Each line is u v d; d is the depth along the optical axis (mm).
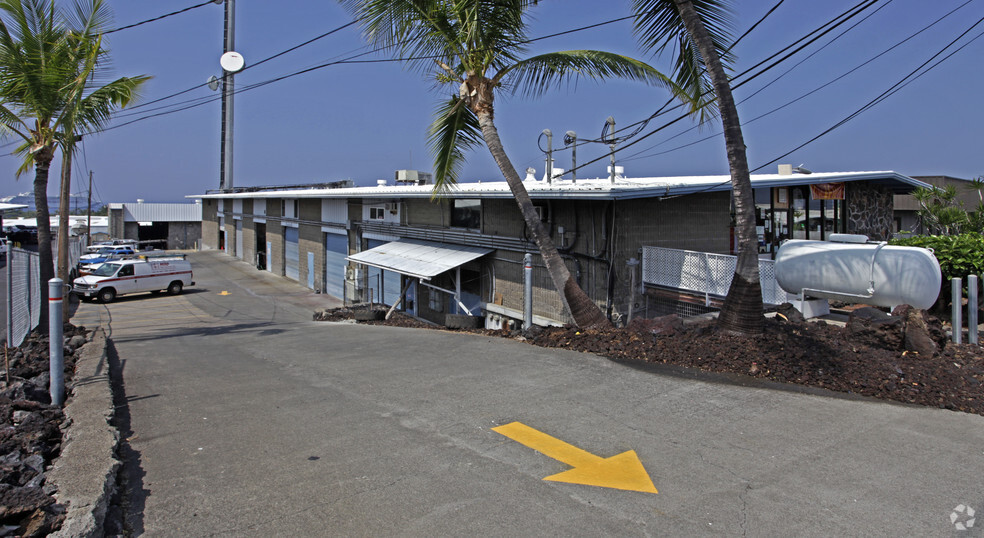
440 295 19266
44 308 10289
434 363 7617
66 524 3320
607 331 8516
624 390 6121
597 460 4445
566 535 3410
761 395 5859
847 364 6352
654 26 8742
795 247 9672
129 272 27469
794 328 7555
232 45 33844
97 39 10617
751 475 4168
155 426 5273
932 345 6527
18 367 7574
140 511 3707
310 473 4246
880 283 8383
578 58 9289
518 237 15242
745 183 7387
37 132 10250
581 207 13344
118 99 11461
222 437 4977
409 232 20656
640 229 12883
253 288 31250
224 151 48625
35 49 9508
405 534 3430
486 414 5488
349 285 25625
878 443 4680
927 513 3635
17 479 3910
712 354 7020
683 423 5172
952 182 24562
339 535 3422
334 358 8383
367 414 5551
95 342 9570
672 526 3510
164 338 12547
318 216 29234
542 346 8445
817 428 5000
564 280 9344
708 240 14148
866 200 17812
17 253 9227
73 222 75062
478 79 9477
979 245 9461
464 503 3799
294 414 5582
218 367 7949
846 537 3371
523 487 4020
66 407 5562
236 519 3605
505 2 9000
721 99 7465
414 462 4434
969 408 5375
